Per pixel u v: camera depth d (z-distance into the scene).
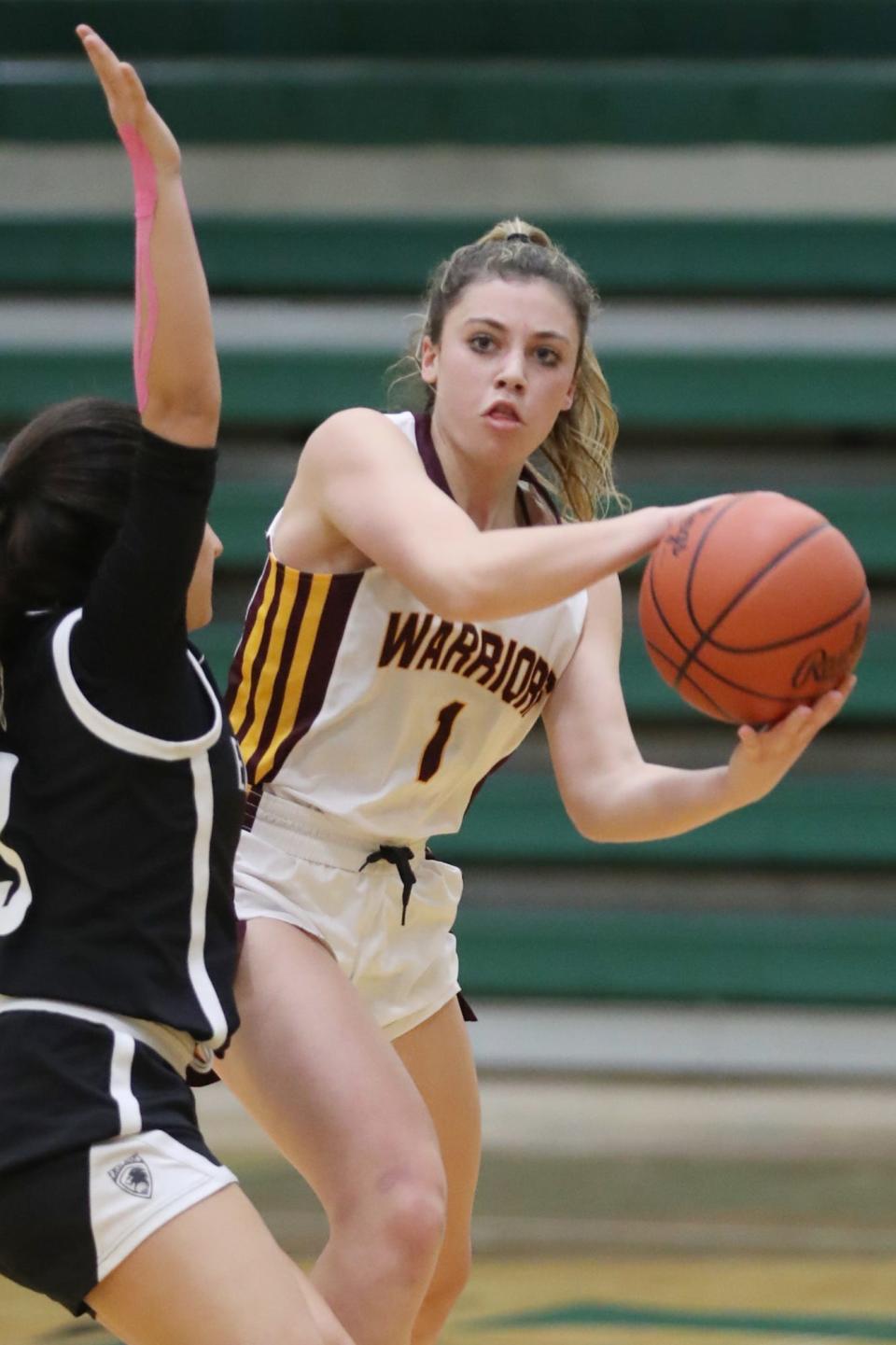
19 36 25.31
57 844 6.21
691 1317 12.35
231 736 6.76
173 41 25.25
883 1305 12.70
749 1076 19.97
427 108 23.88
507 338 8.00
